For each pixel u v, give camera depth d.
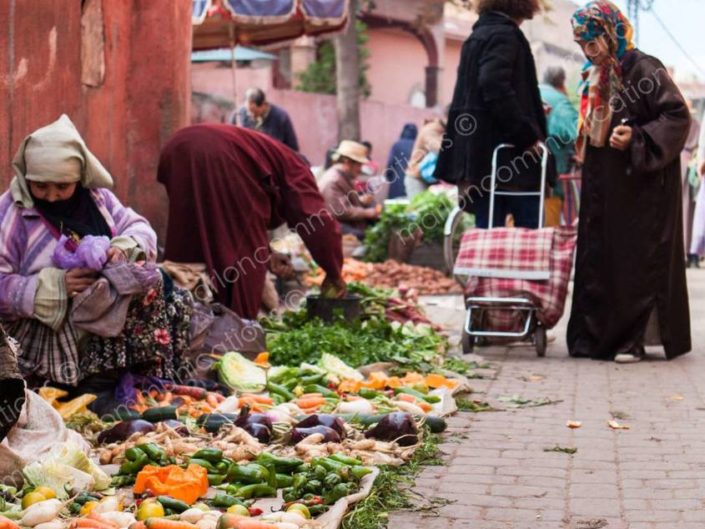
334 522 5.59
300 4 16.50
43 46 9.66
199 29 18.66
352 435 7.48
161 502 5.76
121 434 7.27
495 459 7.21
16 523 5.45
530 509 6.15
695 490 6.52
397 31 43.09
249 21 16.38
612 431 8.04
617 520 5.96
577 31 10.85
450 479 6.73
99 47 10.76
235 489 6.17
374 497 6.13
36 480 6.17
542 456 7.30
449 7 48.56
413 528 5.82
